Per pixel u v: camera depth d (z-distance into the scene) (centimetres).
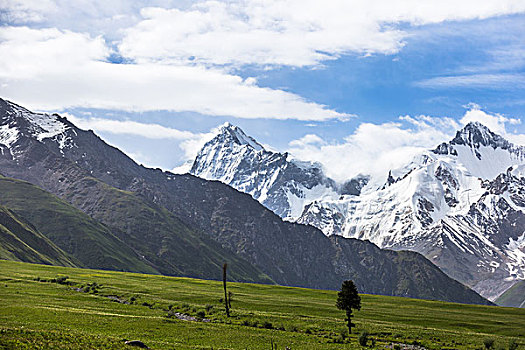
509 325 13700
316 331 10700
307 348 8569
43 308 10094
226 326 10212
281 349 8319
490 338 11050
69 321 8875
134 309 11725
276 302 15188
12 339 6384
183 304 13088
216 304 14012
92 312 10269
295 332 10350
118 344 7019
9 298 11450
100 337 7369
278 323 11175
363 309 15200
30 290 13338
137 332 8556
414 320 13638
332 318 12800
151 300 13738
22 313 9262
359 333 10862
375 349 9106
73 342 6738
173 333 8812
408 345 9988
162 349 7338
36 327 8012
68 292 13625
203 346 7950
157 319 10062
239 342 8594
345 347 8975
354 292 11000
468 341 10575
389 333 11044
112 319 9538
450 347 9969
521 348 10206
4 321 8319
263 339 9019
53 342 6556
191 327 9550
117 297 14162
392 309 15850
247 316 11981
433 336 10950
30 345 6253
